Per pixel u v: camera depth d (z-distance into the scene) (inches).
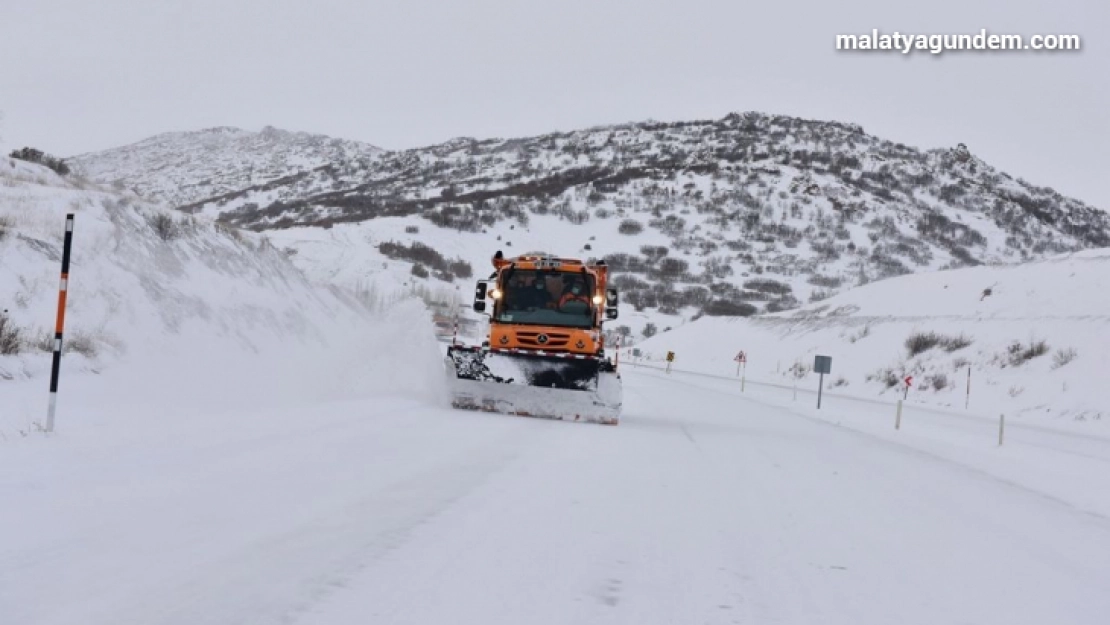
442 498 320.2
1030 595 256.8
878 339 2271.2
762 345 2896.2
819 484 456.4
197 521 251.9
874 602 232.8
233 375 650.8
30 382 487.5
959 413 1326.3
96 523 239.9
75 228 717.3
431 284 3703.3
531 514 307.4
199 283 789.9
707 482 425.7
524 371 695.1
